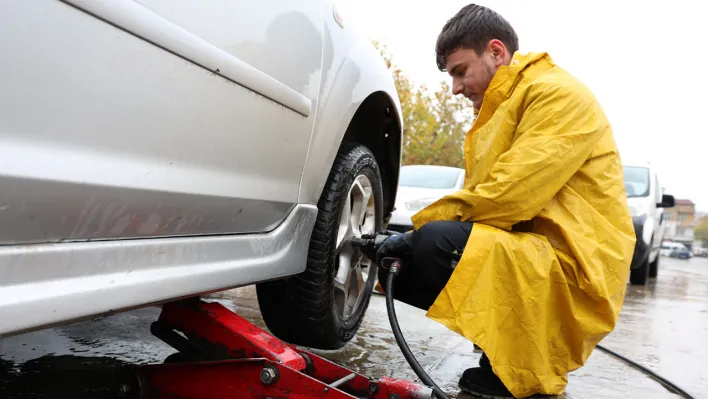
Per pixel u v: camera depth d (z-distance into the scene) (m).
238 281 1.42
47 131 0.91
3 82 0.83
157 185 1.15
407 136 23.14
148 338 2.32
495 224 1.77
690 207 96.19
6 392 1.58
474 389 1.91
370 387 1.49
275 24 1.46
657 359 2.70
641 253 6.02
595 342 1.82
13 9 0.83
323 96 1.75
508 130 1.88
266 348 1.44
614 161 1.89
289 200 1.67
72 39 0.92
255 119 1.42
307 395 1.30
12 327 0.89
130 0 1.02
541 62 1.92
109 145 1.03
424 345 2.60
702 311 4.62
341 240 2.02
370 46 2.18
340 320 2.08
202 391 1.41
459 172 6.61
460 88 2.08
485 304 1.65
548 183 1.72
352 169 1.99
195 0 1.17
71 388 1.59
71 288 0.99
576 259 1.74
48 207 0.94
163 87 1.12
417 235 1.80
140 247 1.15
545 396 1.91
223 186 1.35
